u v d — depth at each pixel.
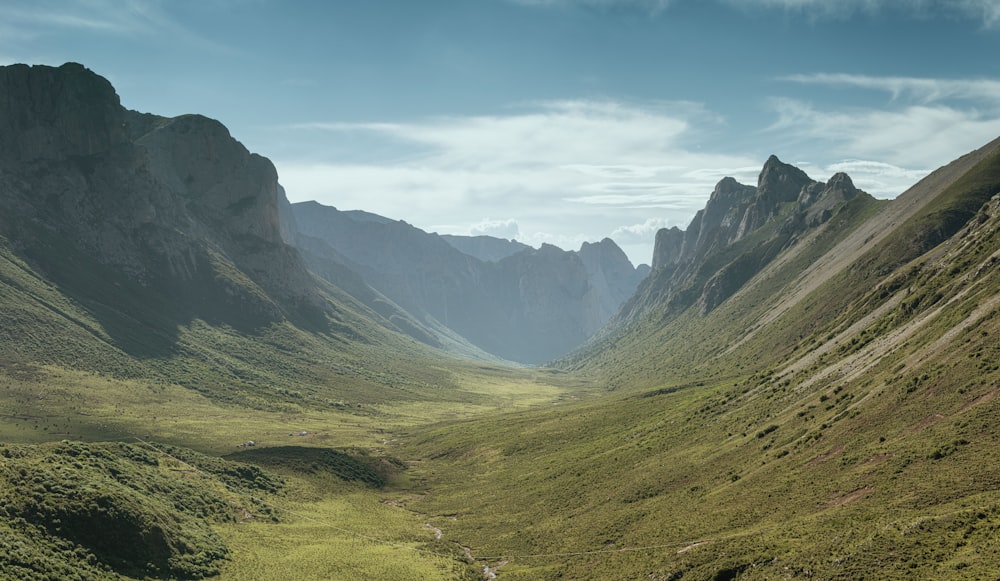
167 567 85.56
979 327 90.81
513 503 135.00
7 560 70.94
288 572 91.81
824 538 63.97
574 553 95.25
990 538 51.31
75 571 75.50
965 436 70.50
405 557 102.62
